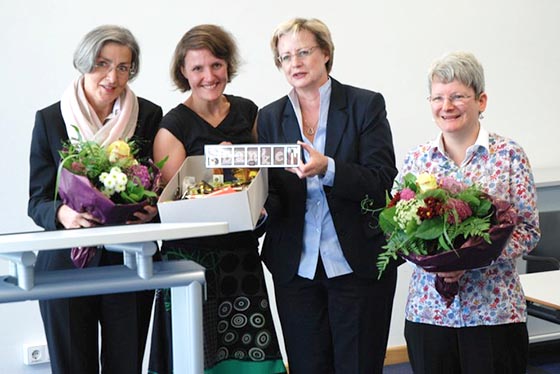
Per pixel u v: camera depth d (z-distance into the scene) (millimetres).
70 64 3949
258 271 2846
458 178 2459
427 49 4715
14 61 3840
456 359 2482
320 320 2771
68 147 2467
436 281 2383
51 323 2529
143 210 2398
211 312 2760
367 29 4555
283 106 2779
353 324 2713
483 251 2217
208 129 2787
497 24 4906
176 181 2549
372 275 2695
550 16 5055
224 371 2822
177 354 2102
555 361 4605
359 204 2707
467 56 2410
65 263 2572
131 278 1979
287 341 2832
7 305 3938
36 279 1952
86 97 2656
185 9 4148
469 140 2469
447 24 4758
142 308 2662
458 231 2211
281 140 2746
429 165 2520
